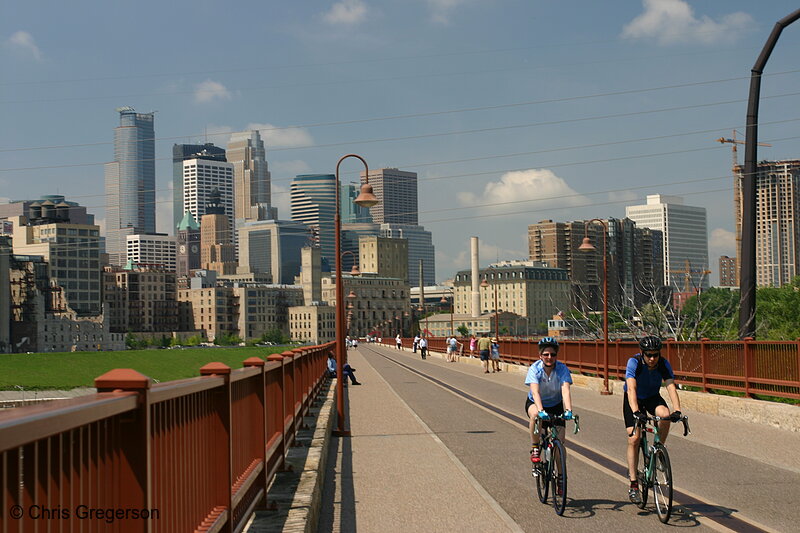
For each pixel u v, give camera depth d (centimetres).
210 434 546
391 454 1377
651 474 882
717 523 836
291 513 734
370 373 4572
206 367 572
